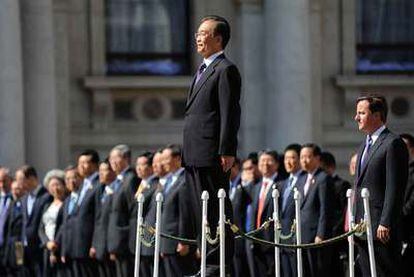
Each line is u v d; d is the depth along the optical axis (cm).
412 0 5384
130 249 3628
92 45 5144
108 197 3731
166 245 3447
